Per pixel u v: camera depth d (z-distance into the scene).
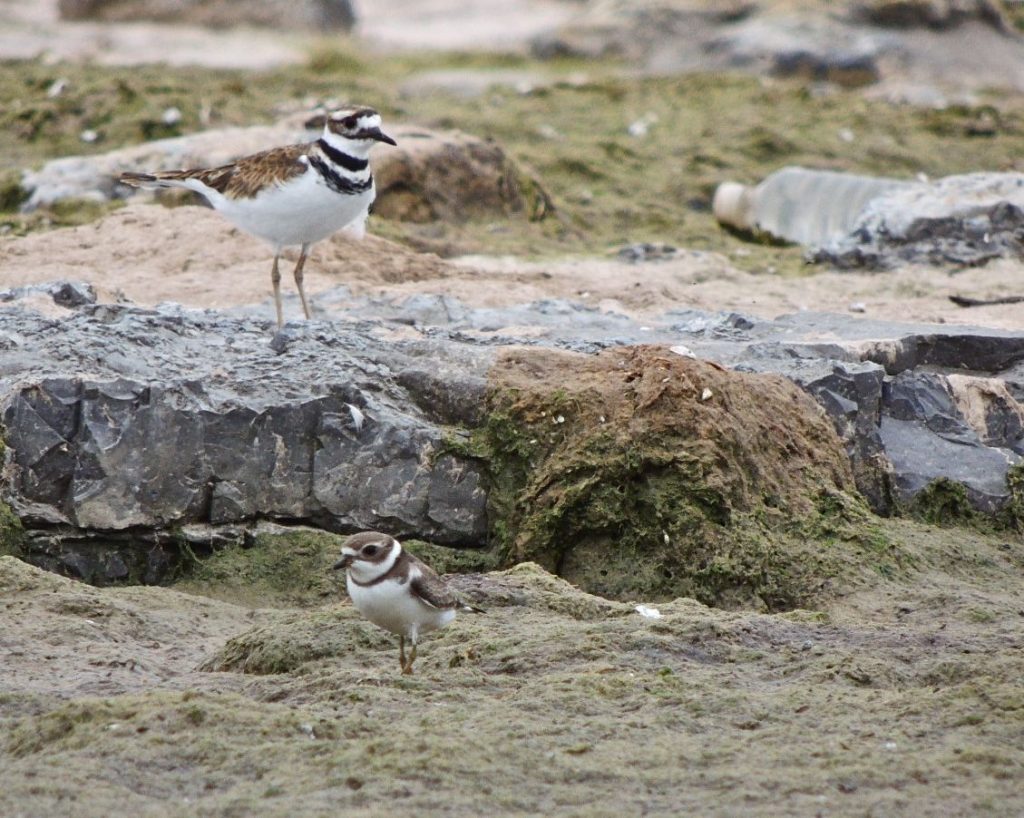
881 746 7.54
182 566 12.70
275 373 13.24
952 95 37.38
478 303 17.34
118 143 27.27
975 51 39.78
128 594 11.29
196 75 34.50
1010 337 15.52
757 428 13.01
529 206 24.92
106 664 9.20
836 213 24.81
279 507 12.89
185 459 12.59
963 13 40.47
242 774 7.18
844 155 30.92
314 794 6.89
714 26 41.59
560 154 29.23
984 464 13.80
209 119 28.34
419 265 19.12
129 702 7.83
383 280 18.58
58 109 28.03
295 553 12.70
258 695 8.49
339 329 14.54
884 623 11.16
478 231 23.45
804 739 7.65
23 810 6.73
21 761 7.29
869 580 11.98
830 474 13.18
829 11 40.22
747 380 13.34
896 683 8.72
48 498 12.41
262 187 14.49
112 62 37.84
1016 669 8.76
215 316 14.95
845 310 18.39
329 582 12.48
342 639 9.45
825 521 12.62
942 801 6.90
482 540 13.17
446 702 8.21
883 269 21.72
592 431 12.87
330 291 17.12
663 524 12.50
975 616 11.06
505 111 34.41
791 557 12.23
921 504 13.59
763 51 39.47
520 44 45.06
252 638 9.62
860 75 38.72
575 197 27.14
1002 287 20.28
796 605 11.94
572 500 12.64
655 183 28.62
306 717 7.70
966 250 21.92
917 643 9.62
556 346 14.35
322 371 13.30
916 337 15.41
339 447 12.96
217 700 7.91
